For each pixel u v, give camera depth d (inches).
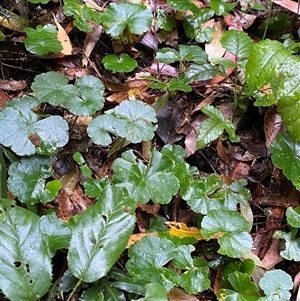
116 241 11.6
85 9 17.6
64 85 15.0
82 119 16.4
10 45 17.5
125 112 14.9
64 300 12.4
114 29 17.2
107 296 12.0
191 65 17.7
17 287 10.4
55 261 13.2
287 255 14.3
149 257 12.6
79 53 18.3
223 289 13.1
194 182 14.9
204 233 13.5
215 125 15.3
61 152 15.6
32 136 14.3
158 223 14.7
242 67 17.1
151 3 20.1
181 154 15.6
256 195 16.3
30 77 17.6
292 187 16.3
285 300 12.7
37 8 19.1
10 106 14.3
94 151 16.1
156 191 14.1
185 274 12.9
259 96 17.1
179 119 17.4
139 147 16.7
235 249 13.3
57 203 14.5
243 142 17.6
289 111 14.1
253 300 12.7
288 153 15.5
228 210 14.0
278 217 15.8
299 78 13.4
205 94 18.2
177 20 19.9
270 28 20.8
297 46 18.0
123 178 14.1
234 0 21.6
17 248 10.6
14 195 13.5
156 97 17.7
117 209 11.9
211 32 19.3
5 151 14.1
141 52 19.1
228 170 16.9
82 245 11.4
